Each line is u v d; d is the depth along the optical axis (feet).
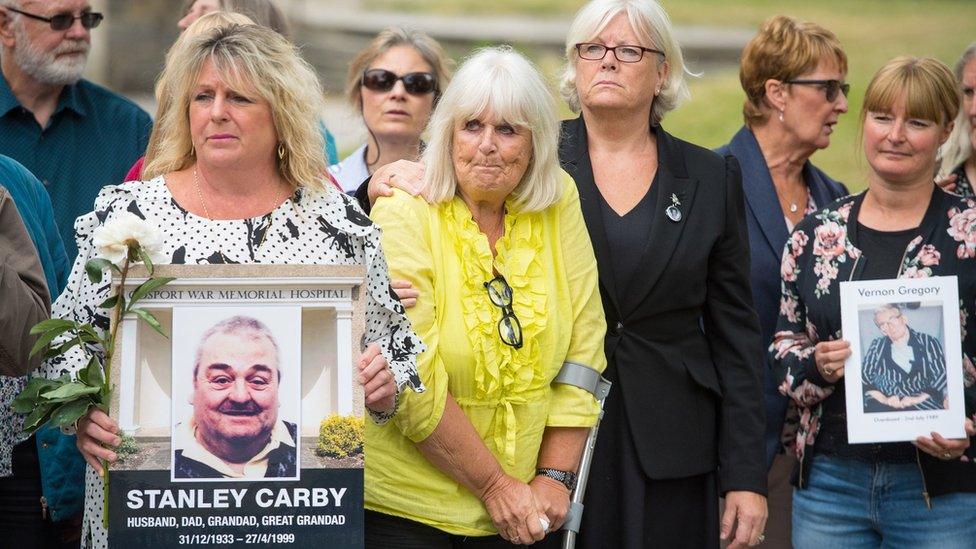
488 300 33.01
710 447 37.70
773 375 42.73
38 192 37.27
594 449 36.35
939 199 41.06
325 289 27.50
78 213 46.39
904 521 40.14
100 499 27.96
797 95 47.01
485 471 32.19
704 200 37.55
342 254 29.30
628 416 36.32
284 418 26.86
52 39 45.27
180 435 26.63
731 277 38.09
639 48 36.88
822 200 48.83
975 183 46.44
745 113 48.62
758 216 46.19
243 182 28.84
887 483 40.14
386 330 30.07
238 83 28.04
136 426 26.68
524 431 33.19
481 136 32.65
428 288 32.35
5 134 45.62
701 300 37.70
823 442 41.16
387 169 34.71
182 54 28.84
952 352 39.17
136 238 26.27
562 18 75.10
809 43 46.83
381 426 32.35
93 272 26.22
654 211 37.01
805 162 49.29
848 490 40.75
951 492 39.55
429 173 33.47
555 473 33.99
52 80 45.55
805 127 47.21
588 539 36.06
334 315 27.55
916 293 39.45
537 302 33.50
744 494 37.45
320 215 29.27
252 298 27.20
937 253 40.29
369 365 28.09
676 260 36.60
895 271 40.52
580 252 34.91
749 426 37.78
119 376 26.73
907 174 40.50
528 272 33.76
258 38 28.71
